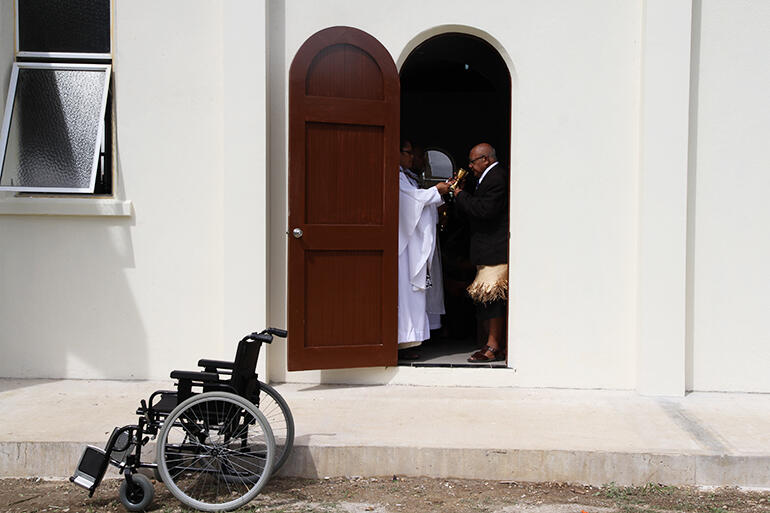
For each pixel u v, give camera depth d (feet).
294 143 17.81
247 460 13.39
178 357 18.98
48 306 19.04
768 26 17.90
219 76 18.63
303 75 17.80
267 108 18.42
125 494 12.99
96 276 18.97
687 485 14.21
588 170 18.45
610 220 18.47
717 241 18.19
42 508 13.26
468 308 23.66
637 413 16.69
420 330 19.49
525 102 18.47
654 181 17.80
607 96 18.35
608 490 14.01
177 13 18.62
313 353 18.15
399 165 18.98
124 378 19.11
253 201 18.30
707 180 18.13
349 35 18.02
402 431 15.39
